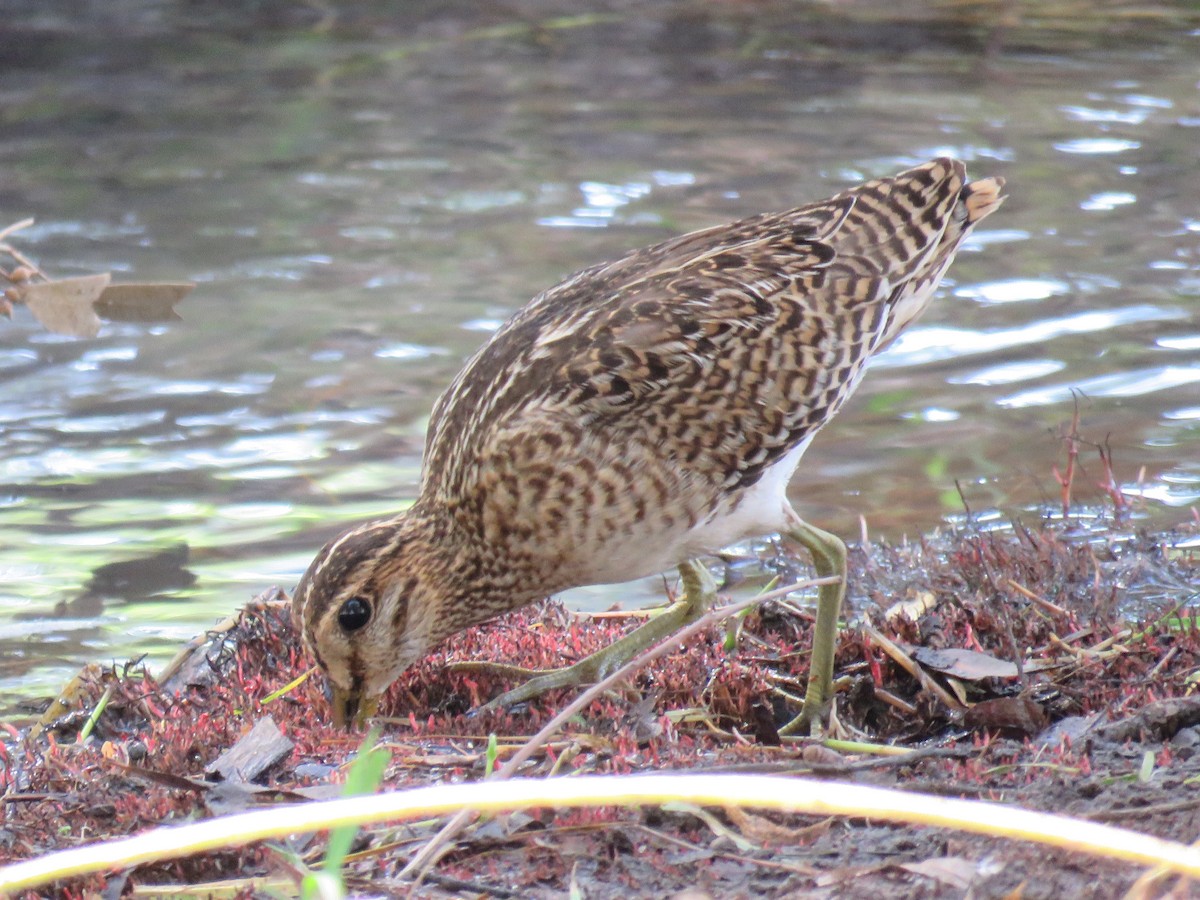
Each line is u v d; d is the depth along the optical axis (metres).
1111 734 7.43
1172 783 6.62
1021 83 24.41
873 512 12.09
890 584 10.64
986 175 19.81
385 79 25.81
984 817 4.72
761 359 9.16
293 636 9.93
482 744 8.34
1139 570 10.66
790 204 18.72
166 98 24.80
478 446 8.91
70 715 9.32
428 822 6.88
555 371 8.91
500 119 23.38
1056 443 13.12
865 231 9.67
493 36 28.39
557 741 7.97
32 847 6.88
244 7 30.19
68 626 10.80
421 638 8.99
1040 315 15.70
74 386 14.77
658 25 28.89
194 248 18.11
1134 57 25.88
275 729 7.91
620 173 20.44
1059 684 8.66
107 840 6.88
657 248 9.95
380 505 12.54
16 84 25.47
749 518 9.26
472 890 6.28
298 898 6.39
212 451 13.50
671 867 6.39
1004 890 5.82
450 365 14.96
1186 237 17.61
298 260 17.77
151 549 11.93
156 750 8.13
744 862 6.37
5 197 20.06
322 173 20.98
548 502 8.84
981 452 13.04
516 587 9.24
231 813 7.06
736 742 8.35
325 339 15.62
